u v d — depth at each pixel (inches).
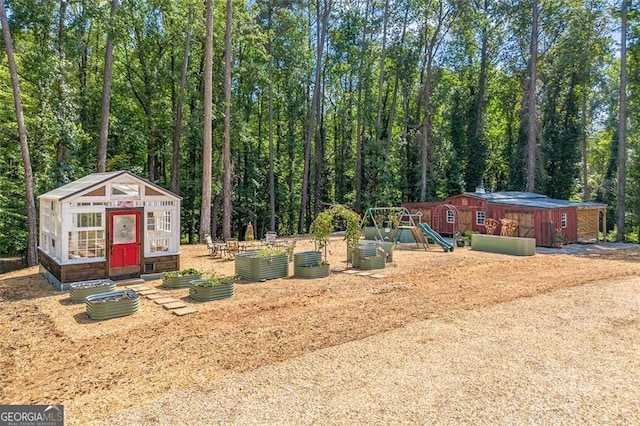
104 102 631.8
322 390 173.8
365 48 1124.5
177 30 850.8
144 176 998.4
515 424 146.3
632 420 148.0
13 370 201.0
